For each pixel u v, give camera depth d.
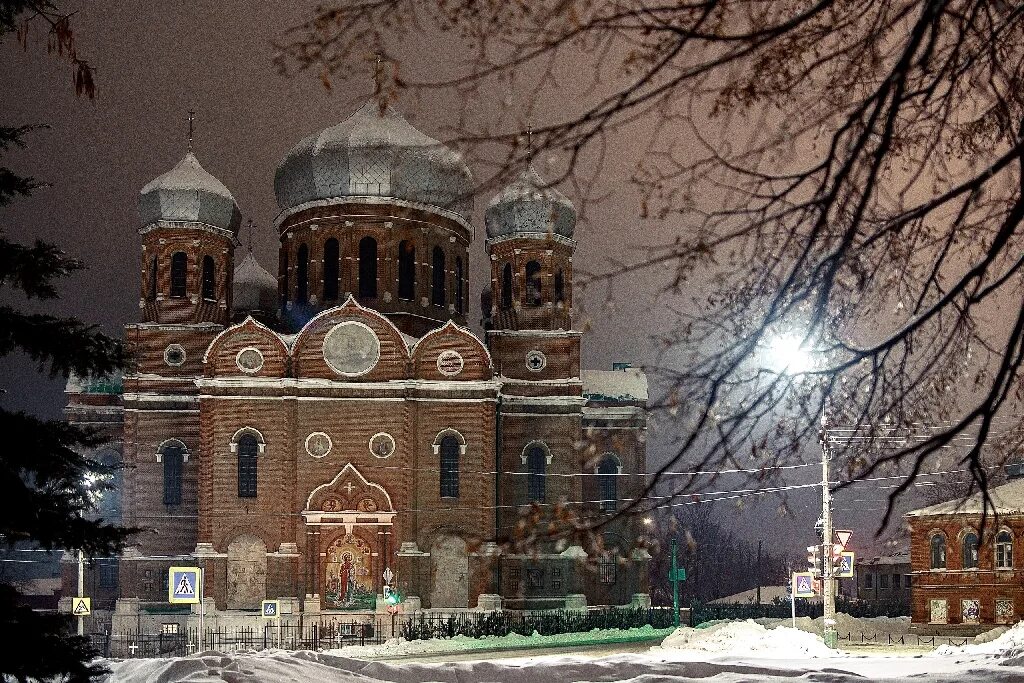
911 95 8.23
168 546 69.44
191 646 59.31
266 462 66.50
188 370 72.00
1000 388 7.83
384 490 66.38
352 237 73.56
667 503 9.16
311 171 74.25
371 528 66.00
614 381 82.25
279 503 66.12
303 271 75.69
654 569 106.12
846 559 42.06
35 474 17.86
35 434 17.56
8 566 89.62
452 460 68.06
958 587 58.31
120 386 75.31
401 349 68.31
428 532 67.00
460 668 23.44
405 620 64.31
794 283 8.66
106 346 18.39
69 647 17.11
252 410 67.00
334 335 68.38
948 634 58.25
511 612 66.25
